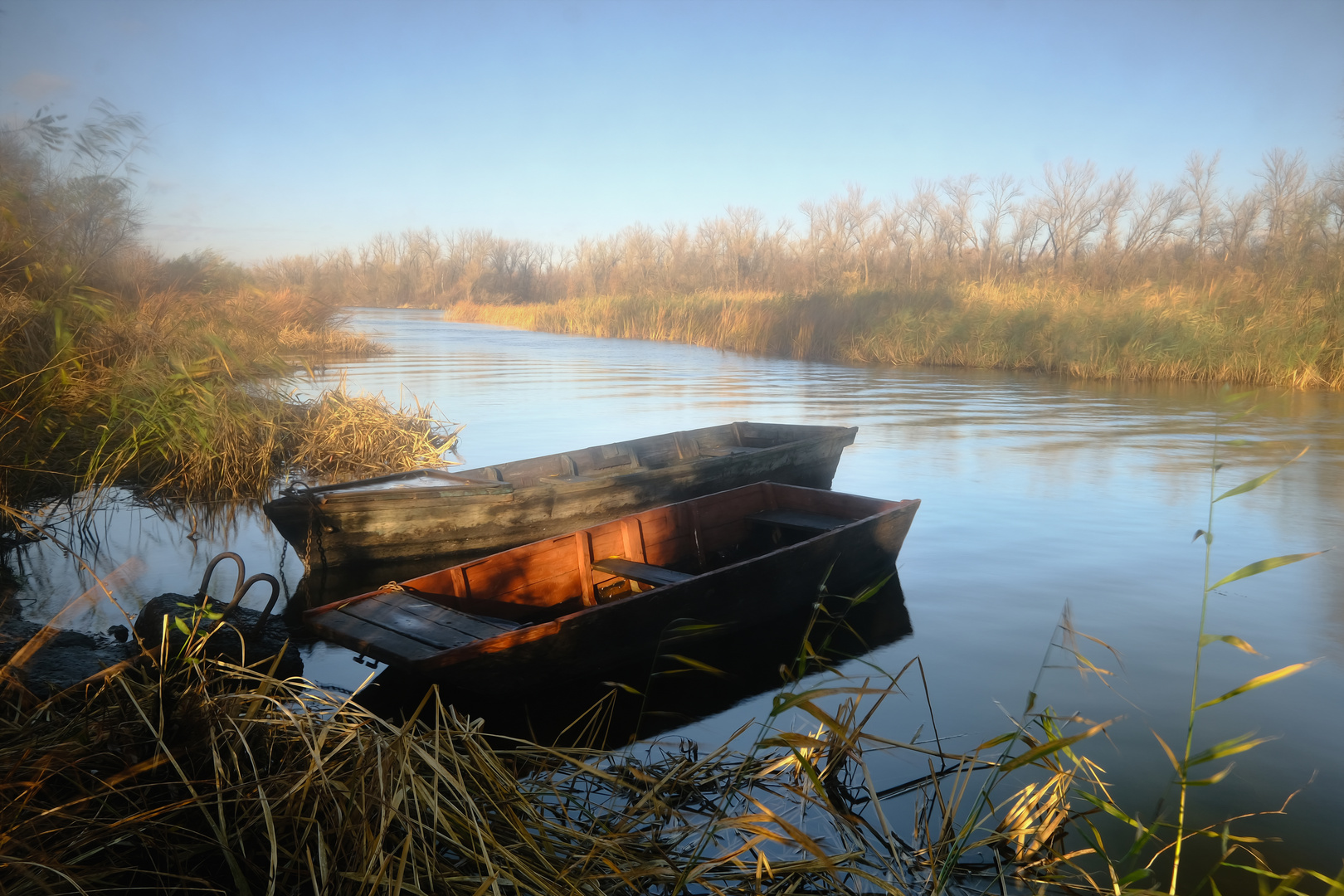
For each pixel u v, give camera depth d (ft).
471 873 9.87
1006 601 21.43
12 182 24.89
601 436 44.52
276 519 23.11
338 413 38.91
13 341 23.88
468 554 25.48
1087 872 11.10
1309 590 21.97
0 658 14.21
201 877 9.52
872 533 22.47
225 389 34.37
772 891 10.33
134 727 11.05
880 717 15.46
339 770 10.59
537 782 11.93
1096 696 16.17
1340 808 12.38
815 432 35.47
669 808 11.39
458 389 63.00
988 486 33.50
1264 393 60.18
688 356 93.71
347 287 313.73
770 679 17.33
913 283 109.70
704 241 201.26
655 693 16.76
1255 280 80.59
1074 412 51.85
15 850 8.76
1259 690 16.33
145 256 58.85
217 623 16.11
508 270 279.90
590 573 20.92
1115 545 25.99
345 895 9.11
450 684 15.14
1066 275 125.70
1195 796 12.71
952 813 11.51
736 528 25.35
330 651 18.37
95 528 26.58
